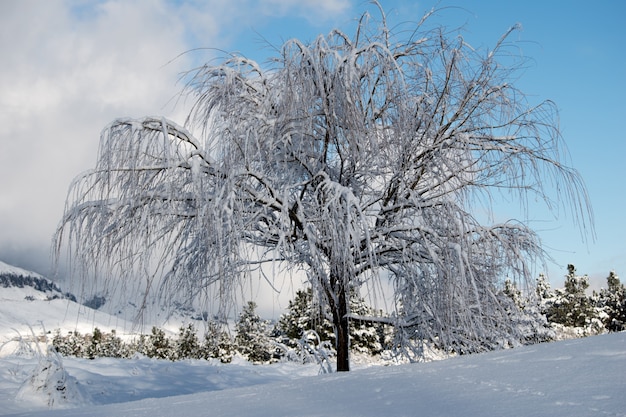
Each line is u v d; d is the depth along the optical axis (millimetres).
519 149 8133
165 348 46750
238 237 6949
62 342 51375
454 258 7328
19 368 8711
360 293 7324
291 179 8156
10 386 7590
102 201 7086
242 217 7195
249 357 32219
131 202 7152
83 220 7125
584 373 2920
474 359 4051
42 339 7758
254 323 31047
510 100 8281
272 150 7801
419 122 8133
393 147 7910
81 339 52375
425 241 7270
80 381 8984
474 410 2471
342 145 8023
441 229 7914
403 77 7488
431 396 2881
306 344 9508
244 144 7340
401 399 2902
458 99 8234
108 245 7188
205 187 7043
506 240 7938
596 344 3822
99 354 48656
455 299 7477
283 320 25250
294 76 7461
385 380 3549
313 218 7527
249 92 8250
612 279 44094
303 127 7754
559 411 2266
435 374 3553
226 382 10859
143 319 7207
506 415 2318
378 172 8133
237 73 7980
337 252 6988
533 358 3650
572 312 38062
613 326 41500
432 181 8516
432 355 8984
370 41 8203
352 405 2900
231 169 7047
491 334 8109
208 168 7324
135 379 10000
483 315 8109
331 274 8070
